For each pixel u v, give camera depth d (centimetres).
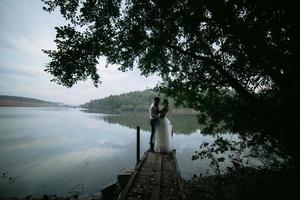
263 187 319
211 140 2014
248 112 340
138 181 498
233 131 370
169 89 526
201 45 428
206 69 455
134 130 3288
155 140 801
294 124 275
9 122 4184
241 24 315
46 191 949
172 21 430
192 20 388
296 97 273
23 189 968
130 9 474
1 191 938
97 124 4334
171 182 500
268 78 356
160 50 555
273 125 302
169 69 580
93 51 461
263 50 304
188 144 1889
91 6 443
